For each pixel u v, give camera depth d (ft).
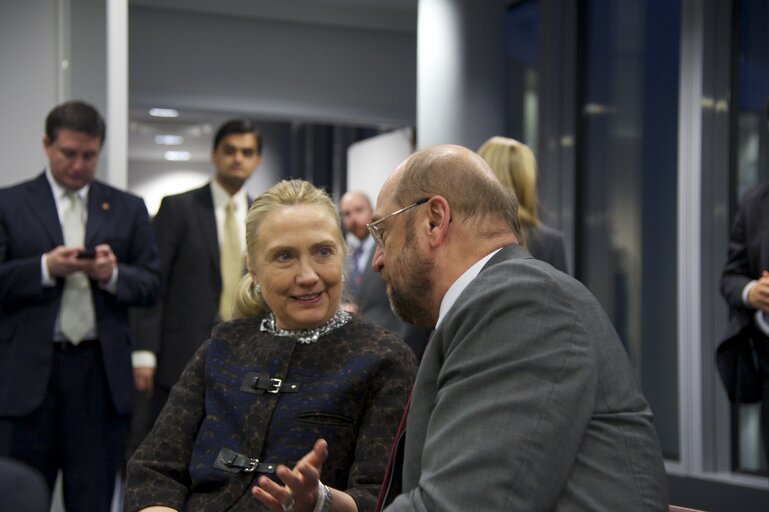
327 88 29.40
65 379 12.58
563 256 10.94
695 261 18.20
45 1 17.15
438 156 5.41
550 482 4.46
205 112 28.76
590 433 4.65
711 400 18.07
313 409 6.51
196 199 16.20
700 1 18.16
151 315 15.58
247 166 16.28
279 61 28.96
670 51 19.49
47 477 12.66
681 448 18.43
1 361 12.42
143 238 13.42
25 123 17.26
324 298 6.82
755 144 17.49
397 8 29.48
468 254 5.31
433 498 4.49
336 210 7.07
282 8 28.66
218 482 6.52
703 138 18.20
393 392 6.54
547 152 22.88
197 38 28.25
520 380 4.58
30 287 12.32
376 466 6.28
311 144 42.91
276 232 6.82
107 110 15.11
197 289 15.81
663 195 19.61
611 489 4.56
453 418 4.65
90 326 12.71
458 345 4.83
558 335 4.68
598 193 21.72
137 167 53.31
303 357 6.74
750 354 11.55
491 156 10.90
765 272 11.03
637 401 4.84
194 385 7.06
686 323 18.37
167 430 6.91
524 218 10.73
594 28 21.95
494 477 4.42
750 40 17.60
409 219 5.36
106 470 12.84
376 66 29.84
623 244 20.79
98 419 12.75
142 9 27.81
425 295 5.40
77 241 13.05
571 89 22.43
